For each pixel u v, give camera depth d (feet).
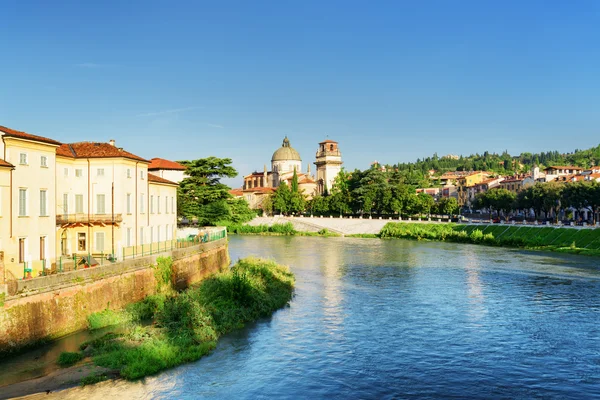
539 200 435.12
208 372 105.40
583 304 167.02
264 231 529.04
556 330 136.87
